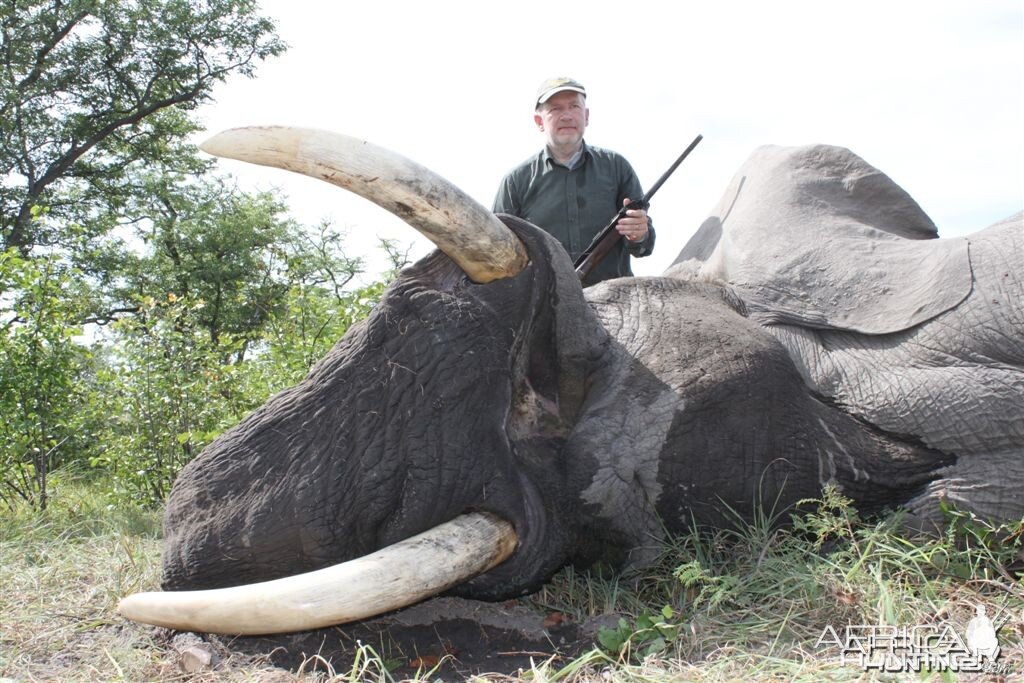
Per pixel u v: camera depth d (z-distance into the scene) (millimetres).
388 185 3189
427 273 3562
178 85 23516
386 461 3352
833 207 4547
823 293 4246
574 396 3764
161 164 24969
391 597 3082
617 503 3623
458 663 3330
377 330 3477
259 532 3262
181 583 3299
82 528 5867
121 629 3646
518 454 3549
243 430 3480
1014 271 3930
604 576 3760
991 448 3830
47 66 22719
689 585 3656
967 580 3531
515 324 3539
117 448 7844
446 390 3412
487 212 3426
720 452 3713
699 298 4199
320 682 3102
